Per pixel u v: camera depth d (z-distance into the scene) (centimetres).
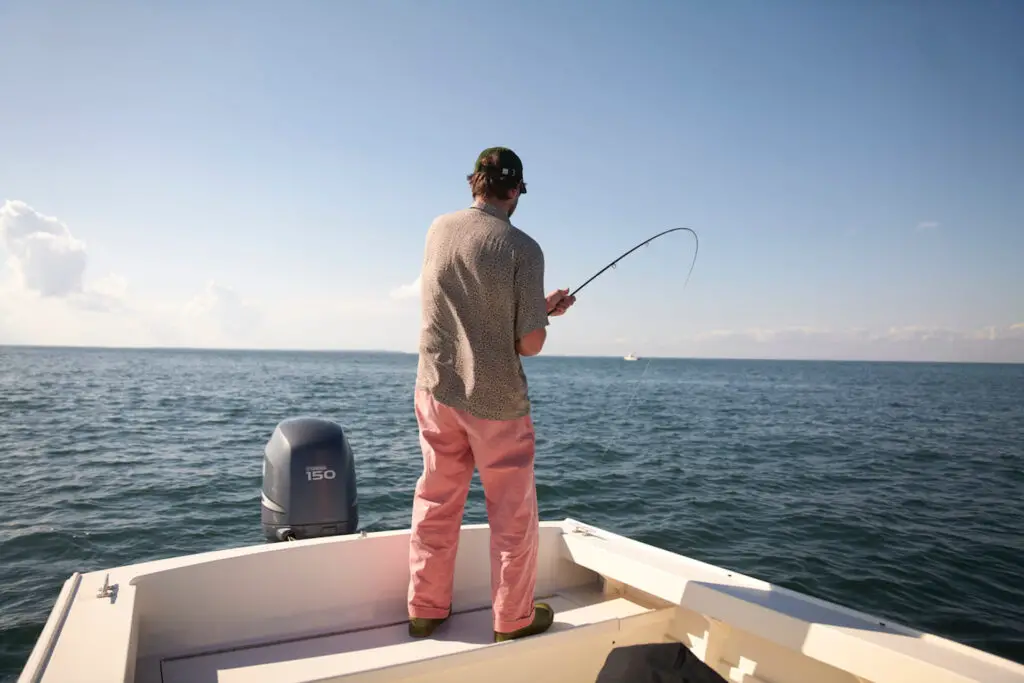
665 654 154
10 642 449
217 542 690
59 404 2152
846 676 168
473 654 182
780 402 3053
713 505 862
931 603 547
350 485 256
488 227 180
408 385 3722
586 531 247
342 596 202
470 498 842
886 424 2036
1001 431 1855
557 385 4250
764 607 174
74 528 722
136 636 155
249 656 180
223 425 1655
